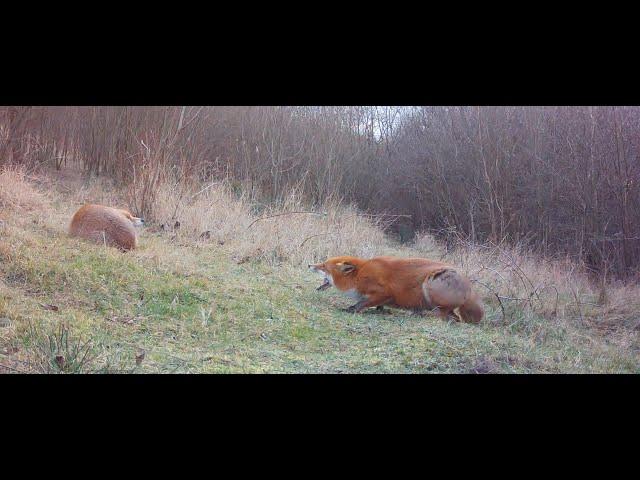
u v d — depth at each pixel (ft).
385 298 26.89
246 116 51.83
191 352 19.72
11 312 19.72
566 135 47.06
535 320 28.48
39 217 31.83
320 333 23.49
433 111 57.41
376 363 20.26
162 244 32.65
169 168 40.06
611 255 42.47
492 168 49.26
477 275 34.81
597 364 22.98
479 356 21.66
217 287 26.96
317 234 38.52
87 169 44.65
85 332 19.60
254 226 38.24
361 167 57.06
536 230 46.57
